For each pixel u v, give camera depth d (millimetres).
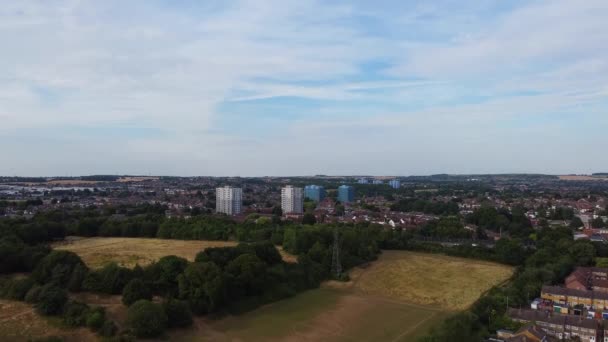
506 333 144250
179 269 175125
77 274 161000
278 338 149250
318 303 187000
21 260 178875
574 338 147500
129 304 151750
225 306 169875
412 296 198125
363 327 160250
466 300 191625
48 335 130500
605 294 176625
